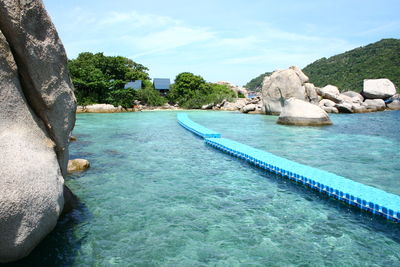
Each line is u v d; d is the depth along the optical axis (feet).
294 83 110.93
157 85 205.16
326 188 27.53
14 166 14.10
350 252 18.24
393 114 115.34
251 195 27.48
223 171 35.24
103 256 17.39
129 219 22.16
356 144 51.96
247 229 20.94
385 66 295.89
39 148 16.98
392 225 21.80
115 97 146.10
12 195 13.55
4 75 15.71
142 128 74.95
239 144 47.73
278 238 19.79
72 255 17.35
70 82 21.29
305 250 18.39
